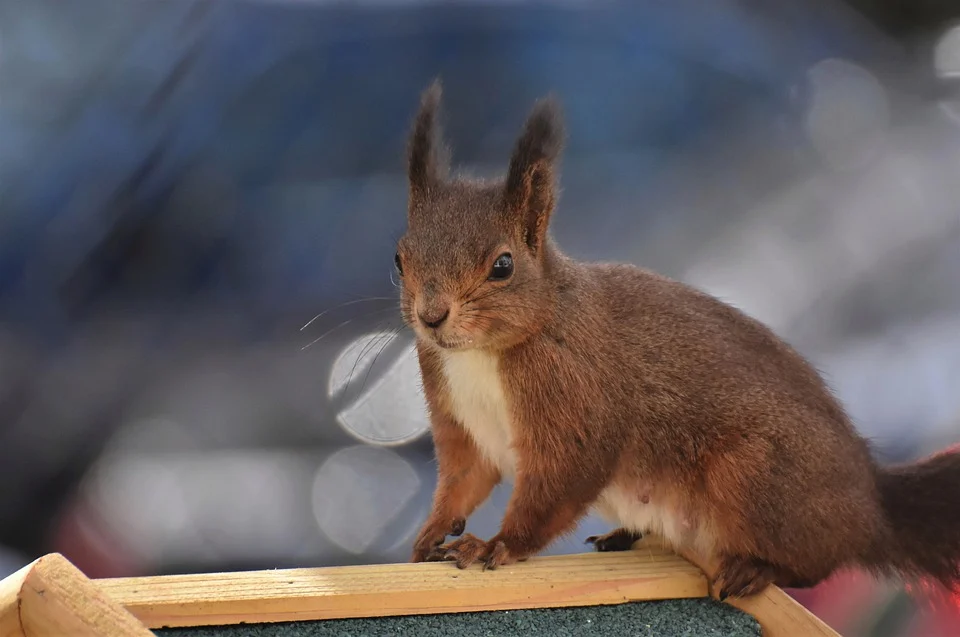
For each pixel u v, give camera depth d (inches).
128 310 565.6
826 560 385.7
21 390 538.6
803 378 411.5
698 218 627.5
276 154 599.5
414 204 378.6
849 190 654.5
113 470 530.9
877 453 444.1
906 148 692.1
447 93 617.0
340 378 554.6
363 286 571.8
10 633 258.5
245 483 534.0
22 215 579.2
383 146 604.7
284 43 619.2
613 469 387.5
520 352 376.2
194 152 594.9
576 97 637.9
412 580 338.6
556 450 377.1
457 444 410.9
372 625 324.8
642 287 414.0
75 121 601.3
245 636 316.8
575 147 634.8
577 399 375.9
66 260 569.9
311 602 323.9
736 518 378.9
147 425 542.0
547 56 636.7
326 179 597.0
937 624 462.0
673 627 338.6
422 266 358.3
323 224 585.9
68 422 534.9
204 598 319.9
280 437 546.3
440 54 623.8
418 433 552.1
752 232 627.8
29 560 515.5
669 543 393.4
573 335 378.6
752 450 380.8
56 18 629.0
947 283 628.4
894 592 481.7
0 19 623.8
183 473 530.3
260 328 565.0
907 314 619.5
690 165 642.8
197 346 559.2
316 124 607.5
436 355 401.4
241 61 615.2
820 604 490.9
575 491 379.2
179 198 585.6
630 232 618.5
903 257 629.3
